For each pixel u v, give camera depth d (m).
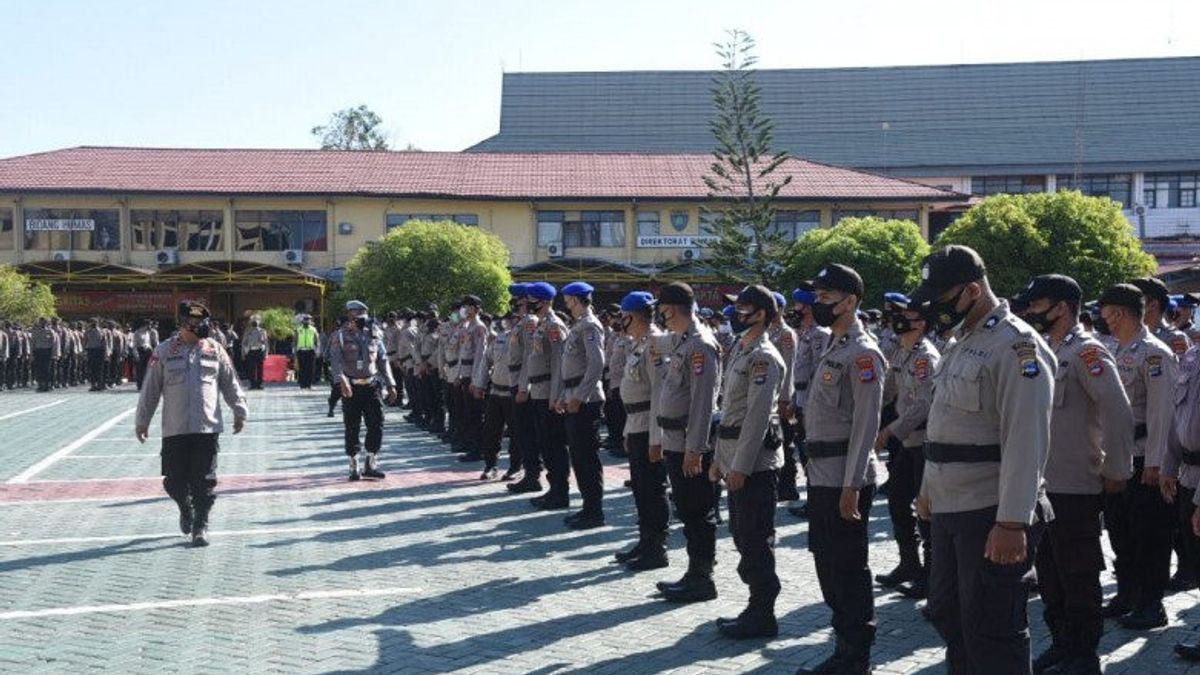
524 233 42.66
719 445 6.84
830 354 5.98
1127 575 7.07
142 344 32.53
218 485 12.77
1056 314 6.09
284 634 6.67
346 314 13.14
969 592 4.52
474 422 14.97
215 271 37.28
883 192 42.44
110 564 8.57
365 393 13.10
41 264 37.56
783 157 32.88
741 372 6.64
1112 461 5.91
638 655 6.25
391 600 7.48
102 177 41.81
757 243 32.28
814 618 7.02
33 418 21.97
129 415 22.77
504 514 10.78
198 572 8.30
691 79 70.88
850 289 5.92
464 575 8.20
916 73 71.25
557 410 10.33
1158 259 48.78
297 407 25.00
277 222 41.97
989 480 4.51
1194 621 7.02
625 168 46.09
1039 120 67.56
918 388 7.52
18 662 6.12
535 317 11.53
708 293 38.56
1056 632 6.16
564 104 69.81
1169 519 6.81
